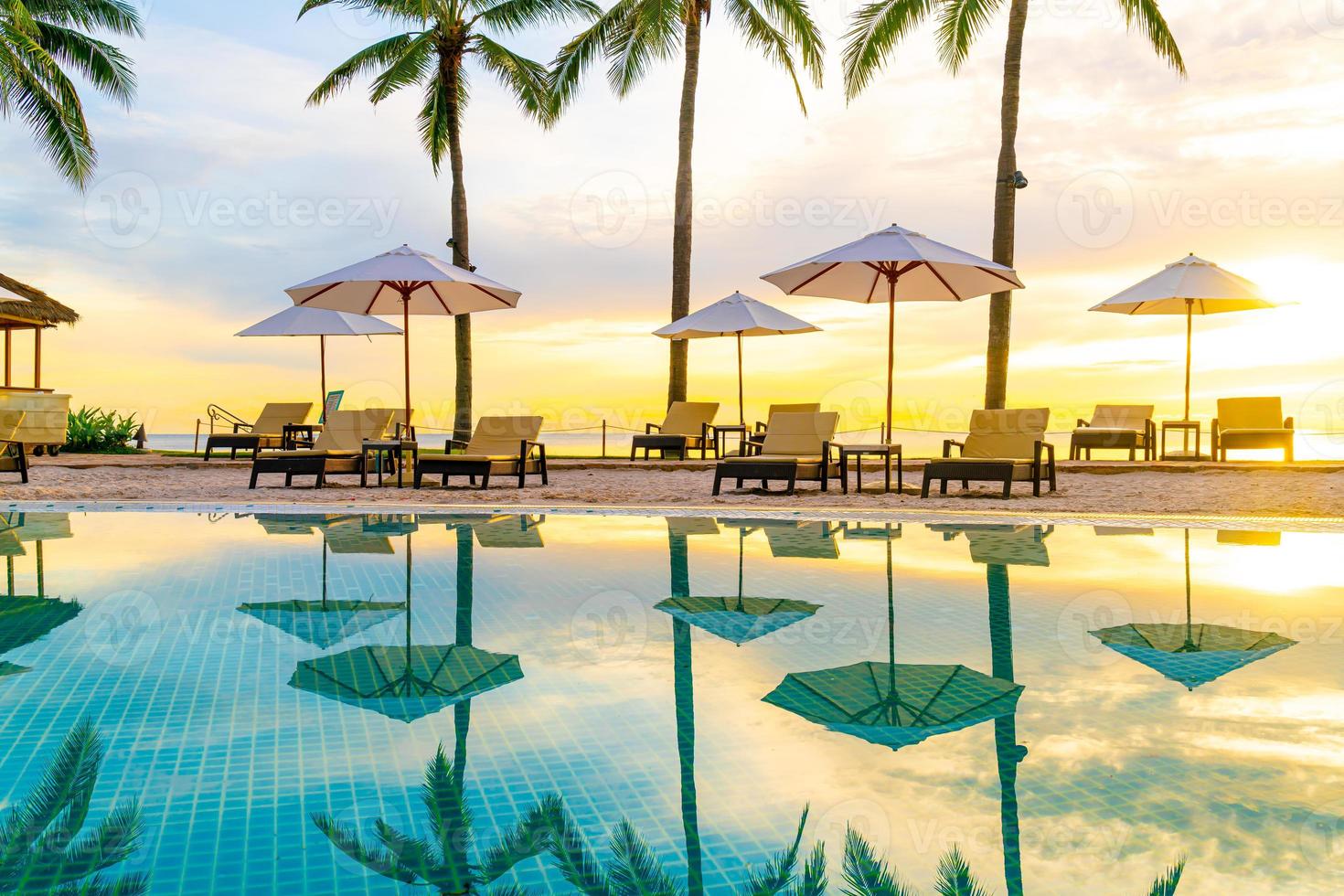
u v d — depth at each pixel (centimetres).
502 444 1020
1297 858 167
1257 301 1301
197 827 182
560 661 308
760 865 167
